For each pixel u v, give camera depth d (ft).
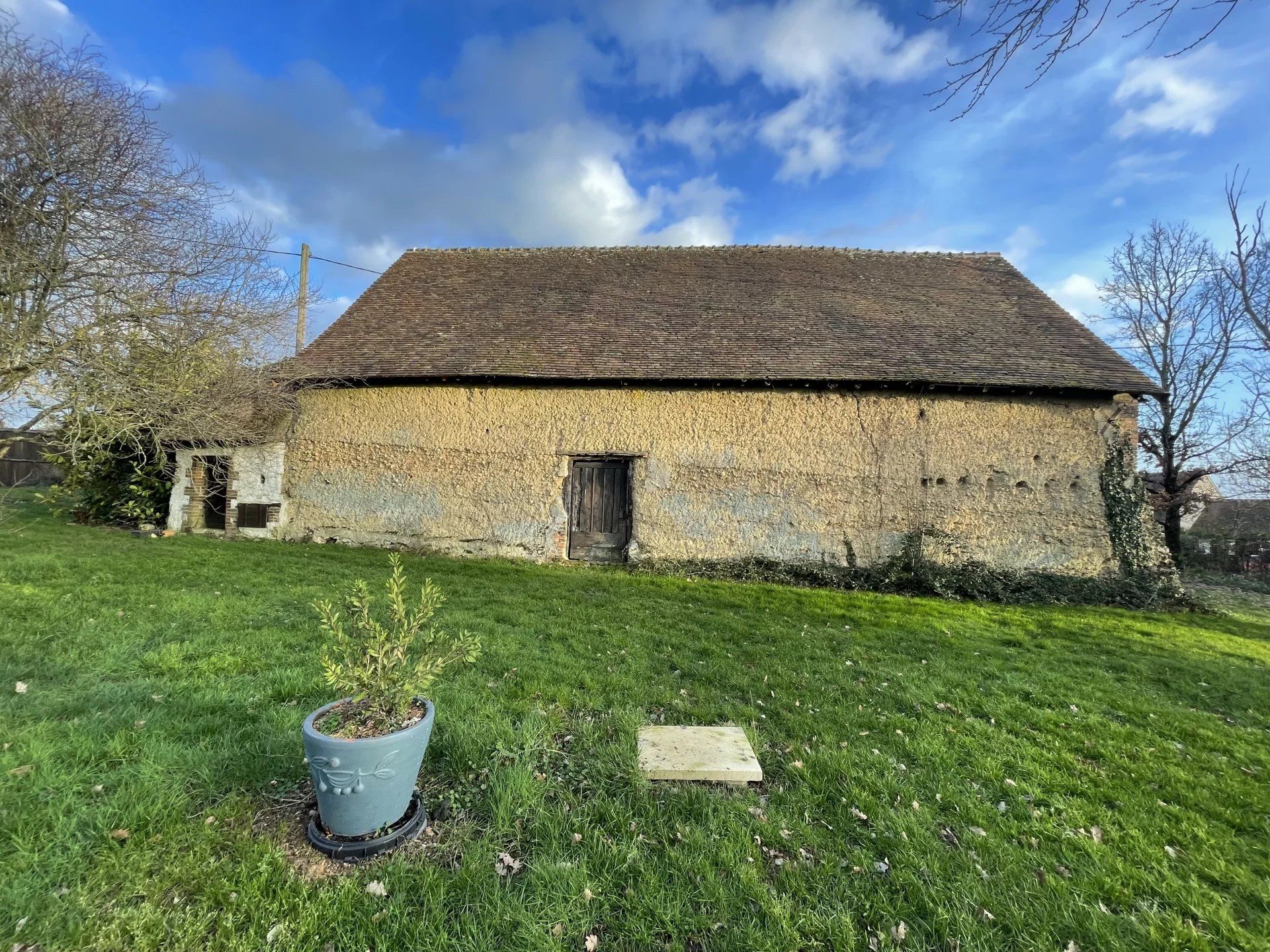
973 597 29.94
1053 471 31.83
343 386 35.24
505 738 11.18
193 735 10.46
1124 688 16.99
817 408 32.78
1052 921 7.48
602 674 15.34
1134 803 10.48
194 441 34.32
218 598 19.75
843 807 9.77
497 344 35.68
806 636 20.51
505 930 6.84
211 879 7.27
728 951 6.75
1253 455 47.09
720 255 44.80
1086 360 32.83
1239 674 19.03
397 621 9.64
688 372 32.50
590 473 34.76
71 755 9.52
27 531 31.48
